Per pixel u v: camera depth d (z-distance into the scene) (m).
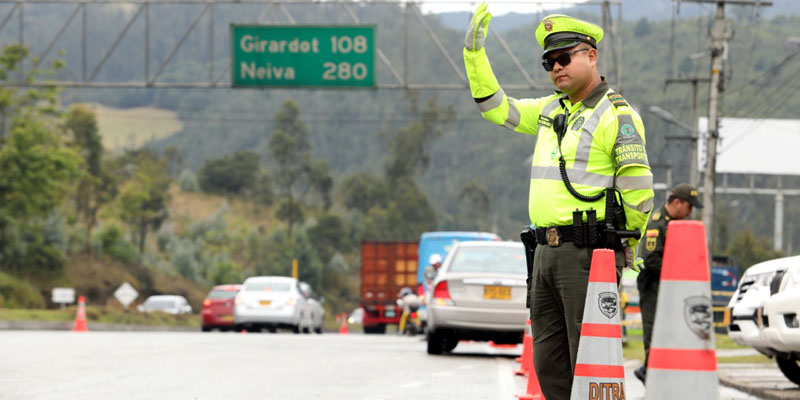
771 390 23.70
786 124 171.75
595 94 13.36
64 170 134.12
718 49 90.06
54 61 133.62
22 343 41.56
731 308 26.36
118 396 22.50
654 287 24.86
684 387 9.70
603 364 12.10
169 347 41.06
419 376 29.14
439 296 37.94
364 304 109.00
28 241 147.00
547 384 13.88
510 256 38.62
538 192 13.42
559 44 13.32
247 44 79.56
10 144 130.12
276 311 74.19
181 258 193.00
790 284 23.41
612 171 13.14
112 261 166.75
